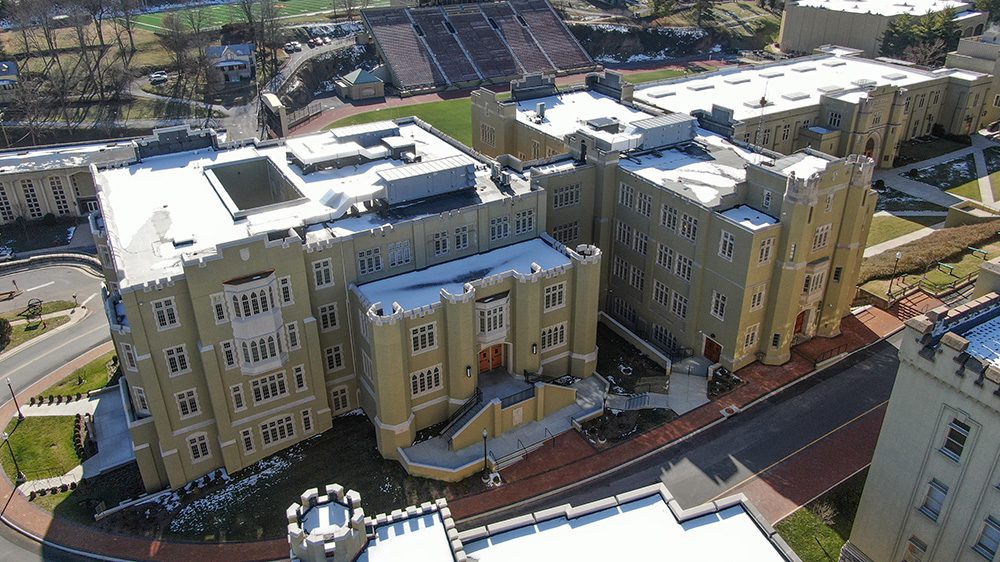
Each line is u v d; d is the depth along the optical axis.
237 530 54.53
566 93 103.00
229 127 136.88
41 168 103.69
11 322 82.88
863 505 46.72
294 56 170.88
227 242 52.72
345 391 65.50
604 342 76.62
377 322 54.72
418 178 66.25
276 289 56.16
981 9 175.50
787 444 61.31
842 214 68.88
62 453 62.91
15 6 155.25
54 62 153.25
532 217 69.56
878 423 63.28
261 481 58.97
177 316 53.59
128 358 55.53
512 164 76.44
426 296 60.47
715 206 66.38
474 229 66.31
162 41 165.00
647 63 195.75
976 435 38.19
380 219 64.06
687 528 38.06
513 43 182.25
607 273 81.44
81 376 72.88
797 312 69.81
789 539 52.34
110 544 53.75
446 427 62.12
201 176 73.31
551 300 64.81
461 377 61.47
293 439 62.53
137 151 76.75
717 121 87.44
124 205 66.38
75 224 106.62
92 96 144.00
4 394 70.69
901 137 129.88
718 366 70.25
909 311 79.50
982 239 92.75
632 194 74.88
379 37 171.38
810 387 68.00
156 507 57.00
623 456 60.62
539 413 63.75
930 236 95.12
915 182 115.81
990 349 40.91
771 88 117.50
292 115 145.88
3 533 54.94
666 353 73.38
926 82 125.94
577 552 36.62
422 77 165.62
